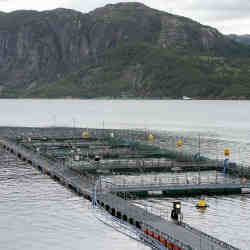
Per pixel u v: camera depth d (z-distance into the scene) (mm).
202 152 193750
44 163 144125
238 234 84188
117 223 87688
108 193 105250
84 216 92562
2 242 80062
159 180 119125
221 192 114125
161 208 99188
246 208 100250
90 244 78312
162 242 74812
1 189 115250
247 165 158625
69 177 122750
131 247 76875
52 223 88938
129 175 134875
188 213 96375
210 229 86812
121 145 198500
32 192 112000
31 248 77312
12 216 93375
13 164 151375
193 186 113188
